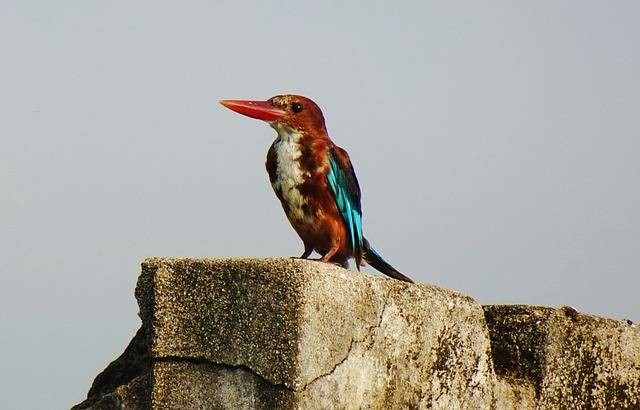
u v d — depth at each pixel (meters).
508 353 10.38
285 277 7.52
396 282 8.73
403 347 8.68
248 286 7.59
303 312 7.48
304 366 7.47
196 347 7.67
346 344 7.98
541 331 10.30
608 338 11.00
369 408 8.24
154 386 7.71
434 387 9.04
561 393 10.43
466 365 9.48
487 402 9.69
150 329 7.86
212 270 7.70
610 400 11.02
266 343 7.49
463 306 9.51
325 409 7.71
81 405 8.45
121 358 8.77
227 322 7.61
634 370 11.34
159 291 7.77
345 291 7.96
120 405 7.98
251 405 7.48
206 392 7.61
